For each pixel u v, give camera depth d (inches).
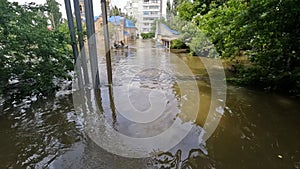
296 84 184.7
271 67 196.4
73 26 193.2
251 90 199.6
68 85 211.5
